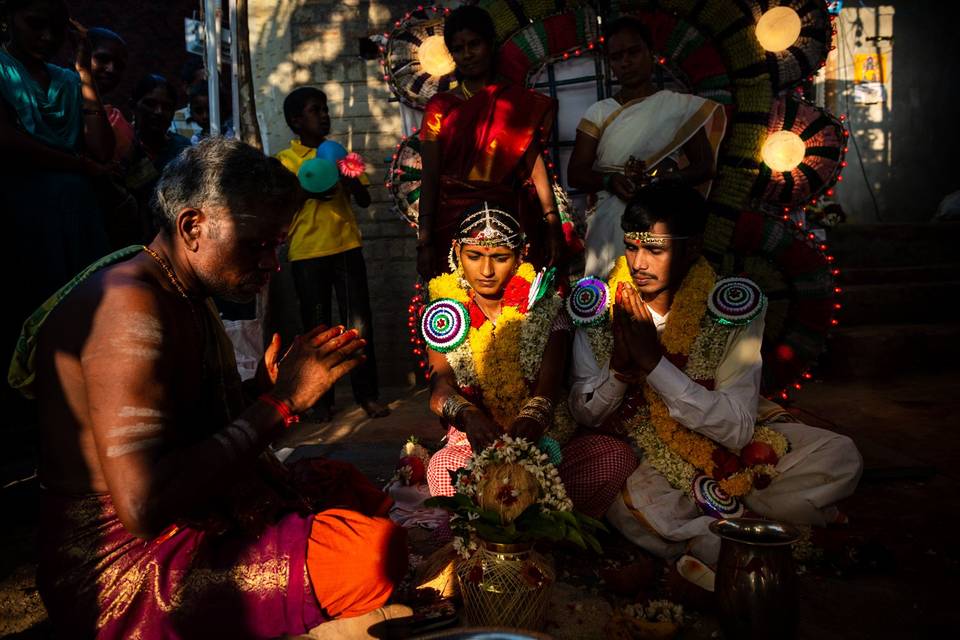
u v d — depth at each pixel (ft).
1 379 12.48
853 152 31.40
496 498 6.79
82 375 5.52
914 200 31.60
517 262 9.27
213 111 17.28
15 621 7.66
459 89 13.83
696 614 7.48
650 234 8.51
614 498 8.80
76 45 12.09
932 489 11.06
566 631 7.14
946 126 31.42
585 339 9.27
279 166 5.91
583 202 15.53
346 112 20.42
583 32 14.76
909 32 31.01
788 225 14.35
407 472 10.37
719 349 8.70
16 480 11.99
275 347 7.03
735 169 14.43
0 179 11.32
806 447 8.70
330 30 20.25
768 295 14.47
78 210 11.74
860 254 24.31
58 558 5.83
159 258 5.92
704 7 14.33
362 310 17.26
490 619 6.79
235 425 5.64
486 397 9.01
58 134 11.69
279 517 6.45
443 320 9.17
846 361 19.20
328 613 6.15
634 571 7.82
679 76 14.87
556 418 9.37
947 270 23.07
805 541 8.53
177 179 5.68
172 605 5.83
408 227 20.51
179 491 5.32
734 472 8.61
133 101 16.65
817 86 31.35
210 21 17.22
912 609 7.54
